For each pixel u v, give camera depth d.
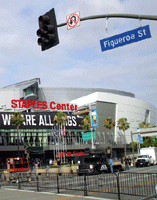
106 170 30.95
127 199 12.79
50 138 91.62
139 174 13.95
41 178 20.23
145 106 134.38
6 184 26.00
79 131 100.75
